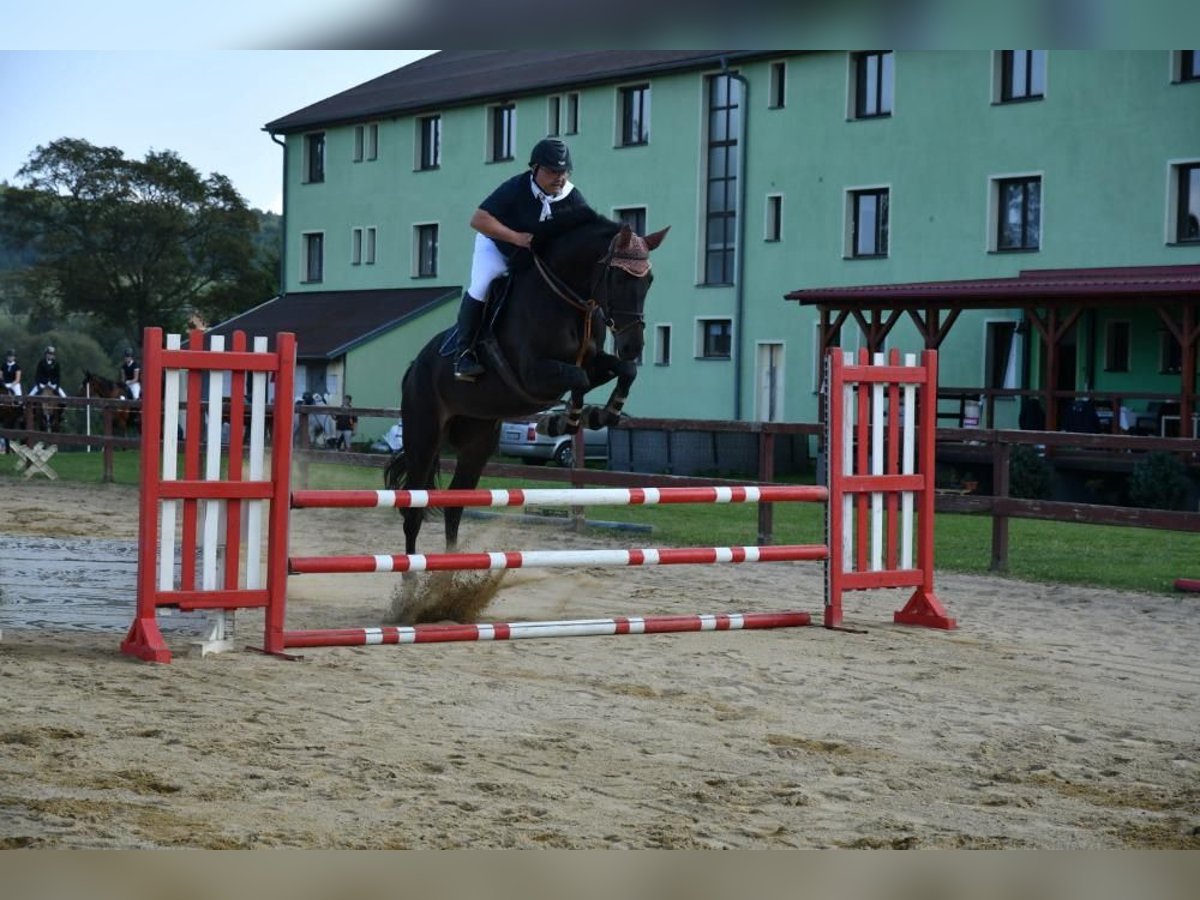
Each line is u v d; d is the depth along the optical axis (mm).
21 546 12242
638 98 36000
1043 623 9094
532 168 8398
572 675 6832
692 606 9594
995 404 29062
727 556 8195
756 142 33094
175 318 57812
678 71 34344
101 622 8133
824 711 6180
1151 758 5500
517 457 30047
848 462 8562
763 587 10766
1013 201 29469
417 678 6586
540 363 8117
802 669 7188
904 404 8828
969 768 5250
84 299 56312
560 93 37125
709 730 5719
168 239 56625
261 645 7328
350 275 43031
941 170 30109
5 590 9367
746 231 33375
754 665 7266
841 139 31641
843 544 8547
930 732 5828
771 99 32875
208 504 7059
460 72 43094
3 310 58594
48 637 7445
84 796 4352
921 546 8844
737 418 33344
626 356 8031
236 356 7082
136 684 6156
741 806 4637
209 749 5008
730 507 19594
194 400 7047
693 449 25734
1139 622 9242
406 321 38625
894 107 30781
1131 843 4379
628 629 7715
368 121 42219
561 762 5090
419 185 40781
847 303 28297
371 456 16781
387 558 7422
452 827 4246
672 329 34938
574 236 8109
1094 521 11148
